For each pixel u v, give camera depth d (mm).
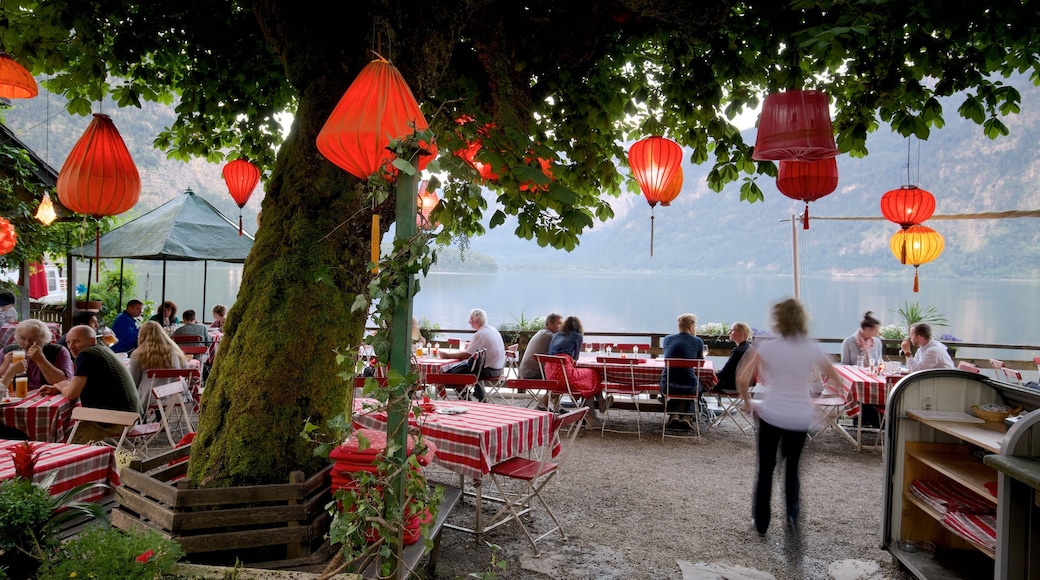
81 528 2971
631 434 7574
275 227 3152
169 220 8391
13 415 4625
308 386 2932
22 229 9758
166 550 2041
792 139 3410
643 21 4574
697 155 5750
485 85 4402
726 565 4016
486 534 4438
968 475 3604
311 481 2729
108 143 3428
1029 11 3674
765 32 4297
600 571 3898
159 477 2932
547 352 8148
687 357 7496
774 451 4418
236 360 2998
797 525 4184
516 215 5492
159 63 5418
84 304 11156
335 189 3092
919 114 4855
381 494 2238
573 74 5141
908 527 4125
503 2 4078
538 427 4625
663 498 5273
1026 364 9922
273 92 5926
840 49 3064
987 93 4773
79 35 4844
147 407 5973
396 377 2105
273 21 3271
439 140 2723
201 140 6742
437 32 3221
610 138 6223
